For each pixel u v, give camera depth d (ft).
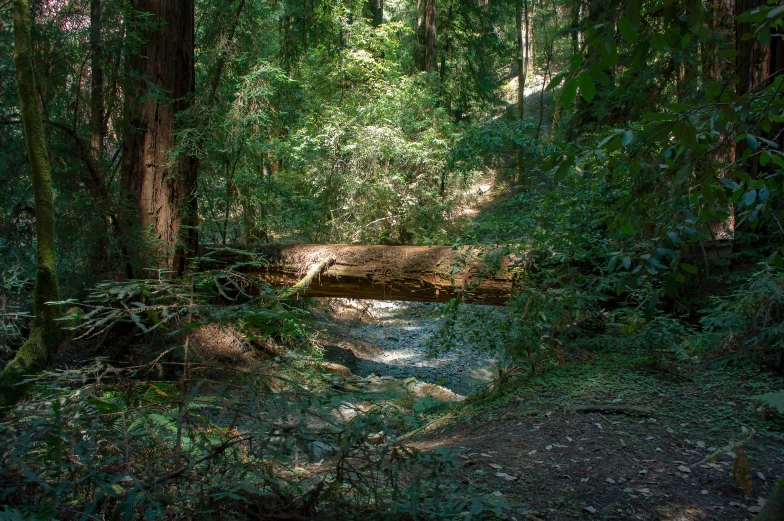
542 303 21.21
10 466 7.29
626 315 21.15
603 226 23.18
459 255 25.59
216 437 8.51
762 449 13.55
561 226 23.31
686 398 17.10
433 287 28.25
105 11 26.84
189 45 31.94
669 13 5.39
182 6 31.22
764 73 23.99
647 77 27.02
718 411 15.94
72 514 7.09
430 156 50.65
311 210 46.21
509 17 85.15
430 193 49.39
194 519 7.50
